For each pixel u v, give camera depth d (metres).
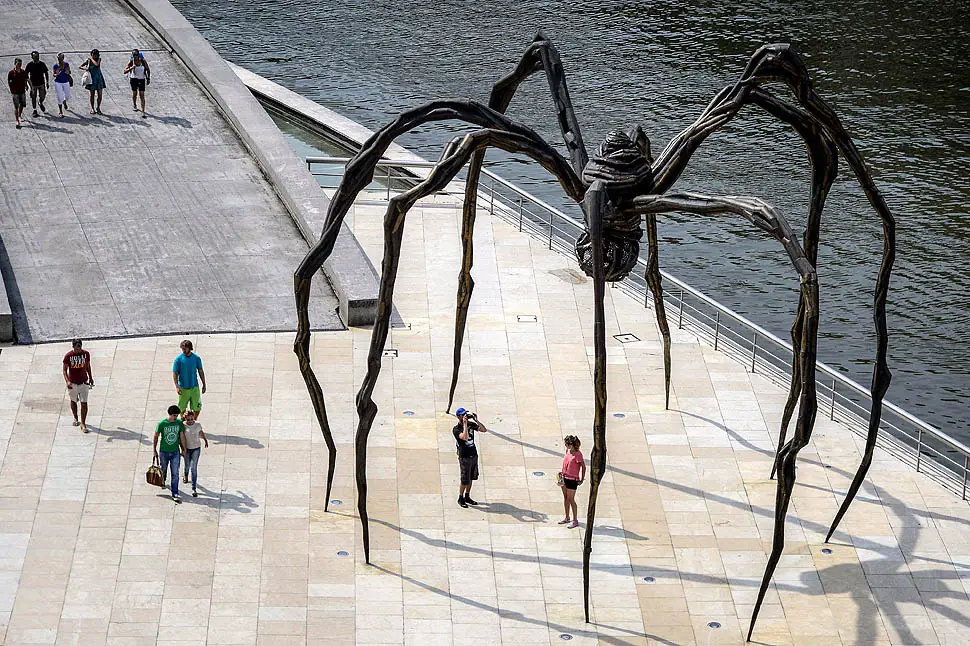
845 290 40.50
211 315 32.72
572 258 37.06
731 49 62.06
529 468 26.94
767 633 22.30
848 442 28.28
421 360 31.06
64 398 28.61
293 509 25.23
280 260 35.81
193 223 37.66
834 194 46.62
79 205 38.34
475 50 62.91
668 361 28.97
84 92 46.94
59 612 22.09
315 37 65.25
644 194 22.56
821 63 59.78
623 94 56.50
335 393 29.38
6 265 34.72
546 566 23.91
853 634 22.34
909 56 60.56
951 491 26.58
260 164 41.72
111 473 26.02
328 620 22.25
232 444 27.20
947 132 51.94
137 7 55.50
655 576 23.73
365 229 38.59
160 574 23.19
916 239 43.44
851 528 25.27
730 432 28.45
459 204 40.81
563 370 30.89
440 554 24.12
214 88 46.31
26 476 25.73
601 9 68.81
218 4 71.00
